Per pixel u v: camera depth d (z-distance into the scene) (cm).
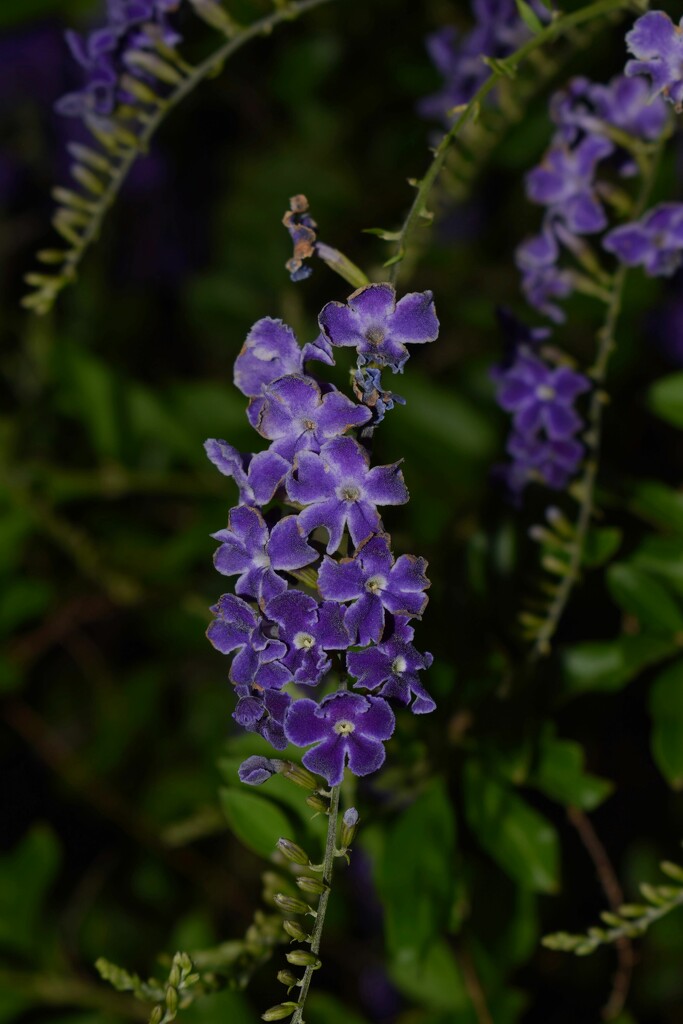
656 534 59
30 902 63
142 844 75
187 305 83
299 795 54
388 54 82
